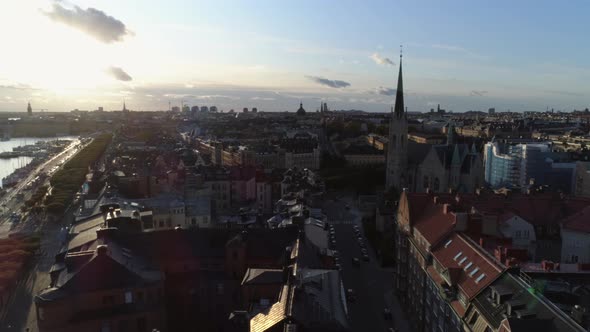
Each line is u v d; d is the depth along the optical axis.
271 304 83.19
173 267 108.00
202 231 114.00
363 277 154.25
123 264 97.44
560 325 62.00
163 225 169.88
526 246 117.31
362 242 191.88
